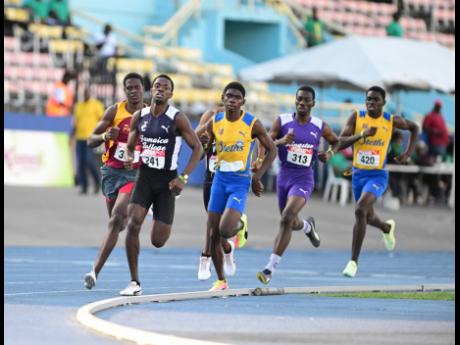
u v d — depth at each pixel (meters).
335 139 38.81
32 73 91.69
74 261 45.44
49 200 70.44
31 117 79.56
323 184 84.06
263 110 96.56
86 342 22.45
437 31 123.44
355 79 74.88
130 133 32.16
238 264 47.25
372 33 118.94
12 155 78.75
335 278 42.31
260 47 113.62
